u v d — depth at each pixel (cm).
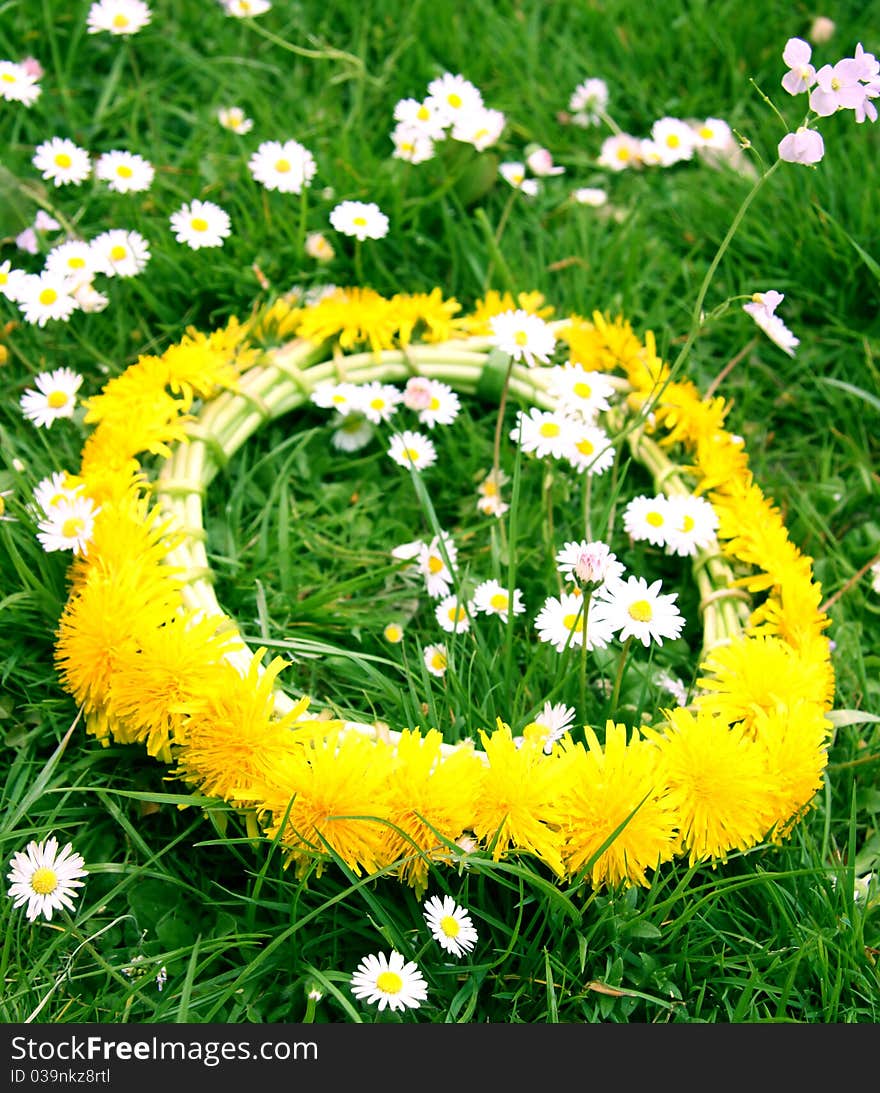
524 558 59
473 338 63
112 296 65
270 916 52
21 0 72
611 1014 50
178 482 56
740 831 50
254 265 65
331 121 71
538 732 52
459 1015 51
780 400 67
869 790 56
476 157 68
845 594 61
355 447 62
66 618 52
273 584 59
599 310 68
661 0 77
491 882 52
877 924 53
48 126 70
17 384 62
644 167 72
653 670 57
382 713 56
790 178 70
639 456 61
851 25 77
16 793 53
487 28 75
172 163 70
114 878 53
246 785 50
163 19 74
